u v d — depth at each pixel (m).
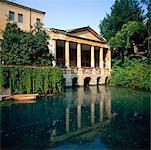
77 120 17.69
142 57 49.56
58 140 13.30
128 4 56.12
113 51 58.19
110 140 13.33
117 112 20.39
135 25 47.66
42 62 32.19
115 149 12.00
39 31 34.53
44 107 22.61
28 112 20.23
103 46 51.56
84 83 47.38
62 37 40.50
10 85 26.52
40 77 29.27
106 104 24.52
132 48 53.03
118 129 15.39
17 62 30.05
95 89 39.53
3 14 37.78
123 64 51.34
